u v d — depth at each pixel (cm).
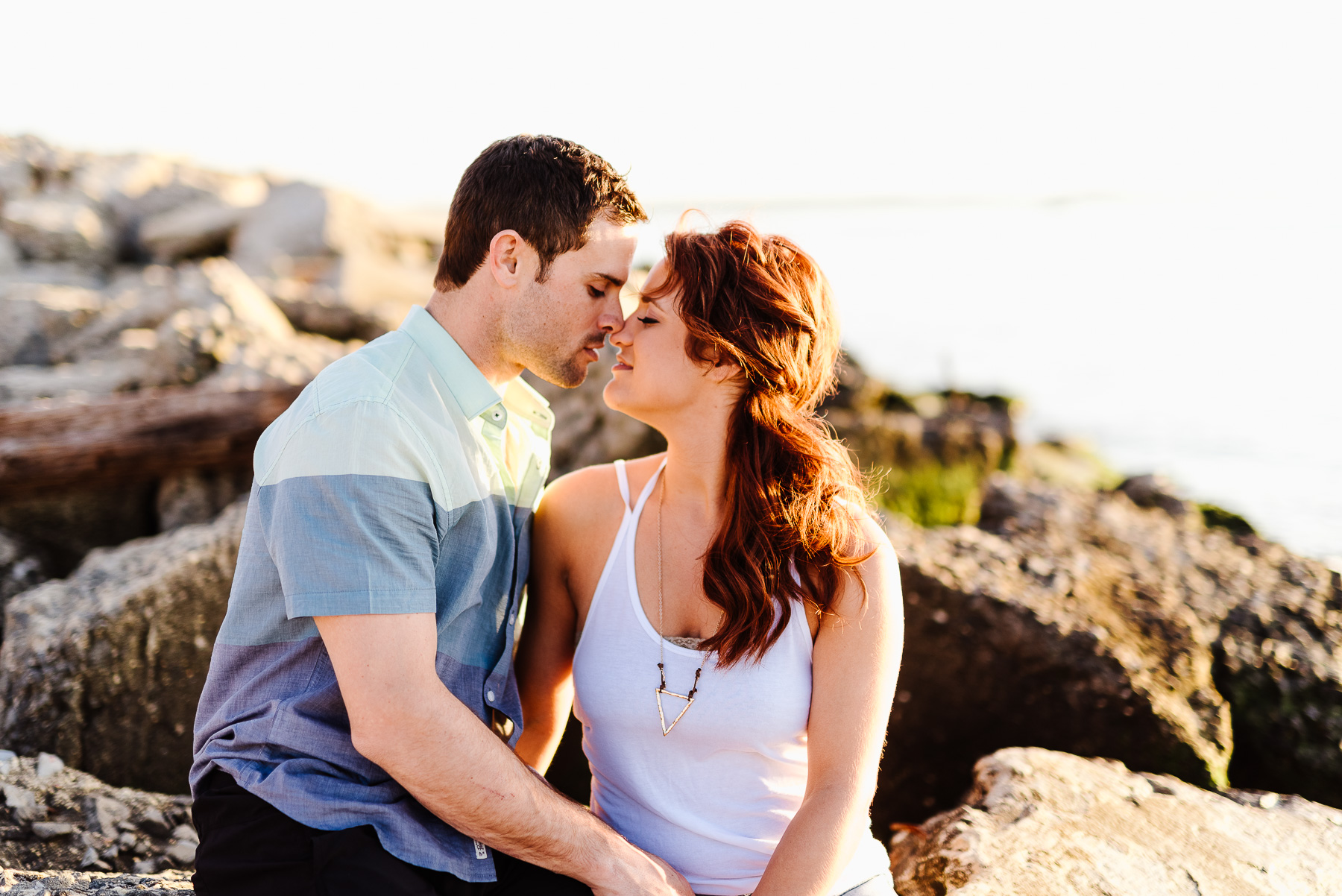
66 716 317
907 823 331
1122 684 315
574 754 339
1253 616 351
